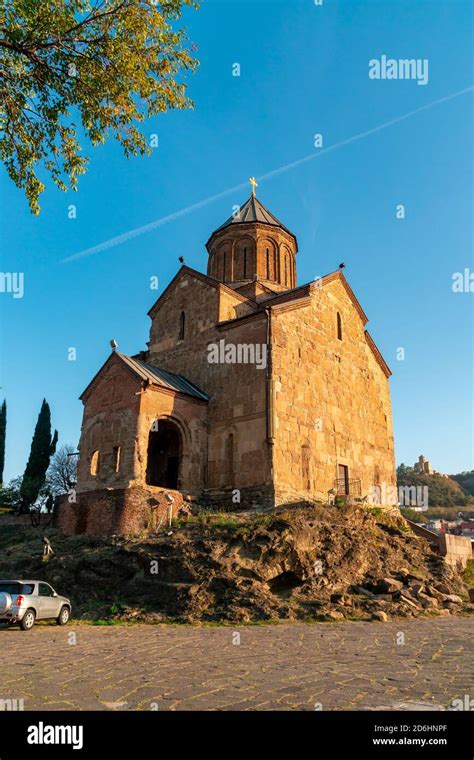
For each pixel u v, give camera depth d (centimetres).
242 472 2455
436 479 15275
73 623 1598
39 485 4806
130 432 2402
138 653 1024
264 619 1520
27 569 2117
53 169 1273
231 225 3559
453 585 2077
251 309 3148
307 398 2702
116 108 1248
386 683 754
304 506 2175
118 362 2595
